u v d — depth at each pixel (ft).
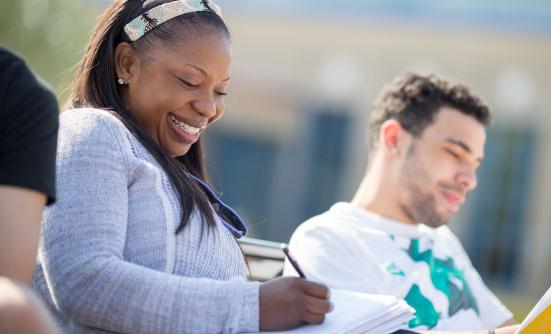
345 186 68.39
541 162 63.31
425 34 66.54
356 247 15.55
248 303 10.11
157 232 10.71
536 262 62.44
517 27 64.49
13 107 9.23
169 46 11.66
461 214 63.67
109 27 11.98
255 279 14.64
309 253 15.42
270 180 70.44
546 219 62.69
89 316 10.12
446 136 16.61
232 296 10.12
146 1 11.90
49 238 10.28
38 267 11.18
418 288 15.57
